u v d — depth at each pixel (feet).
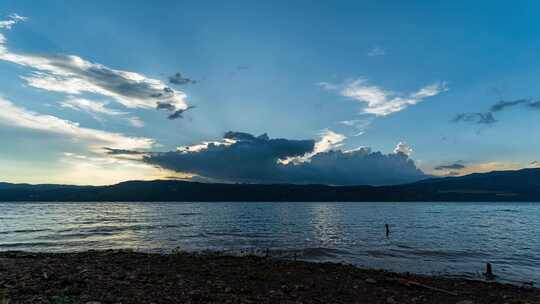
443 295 58.70
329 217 358.02
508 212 490.08
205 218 325.21
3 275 52.01
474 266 98.02
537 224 265.13
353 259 105.91
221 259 87.92
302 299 49.14
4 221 261.85
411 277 73.92
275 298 48.24
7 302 35.14
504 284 71.31
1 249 121.29
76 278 50.37
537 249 131.85
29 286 43.65
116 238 157.48
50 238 155.84
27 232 181.98
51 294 40.06
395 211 526.16
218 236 168.66
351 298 52.80
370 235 179.01
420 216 382.01
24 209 502.38
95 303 37.09
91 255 89.76
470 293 61.46
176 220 291.99
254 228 218.38
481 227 234.99
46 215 350.02
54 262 72.43
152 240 150.61
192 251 115.75
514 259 110.83
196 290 48.21
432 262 102.94
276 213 448.24
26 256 83.71
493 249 130.82
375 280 66.39
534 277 85.25
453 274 86.22
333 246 134.21
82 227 215.51
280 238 161.99
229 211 499.92
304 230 206.69
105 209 533.55
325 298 51.57
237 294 48.73
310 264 84.74
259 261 86.63
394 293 57.62
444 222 285.64
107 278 52.65
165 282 53.11
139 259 82.33
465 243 148.05
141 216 350.23
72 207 610.65
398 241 153.17
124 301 39.06
